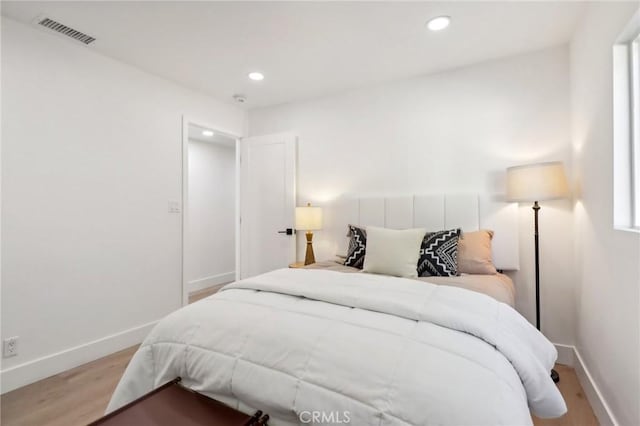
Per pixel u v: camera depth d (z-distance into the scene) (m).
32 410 1.83
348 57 2.56
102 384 2.11
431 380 0.88
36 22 2.08
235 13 1.99
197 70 2.81
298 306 1.36
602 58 1.67
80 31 2.19
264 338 1.15
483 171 2.64
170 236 3.04
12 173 2.05
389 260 2.26
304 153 3.50
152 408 1.08
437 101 2.82
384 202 2.91
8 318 2.03
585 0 1.86
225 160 5.08
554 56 2.41
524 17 2.04
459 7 1.94
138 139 2.77
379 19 2.06
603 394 1.68
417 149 2.90
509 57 2.55
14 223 2.06
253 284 1.64
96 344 2.46
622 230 1.43
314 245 3.44
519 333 1.18
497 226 2.48
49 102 2.22
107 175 2.55
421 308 1.21
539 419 1.71
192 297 4.22
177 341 1.29
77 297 2.37
